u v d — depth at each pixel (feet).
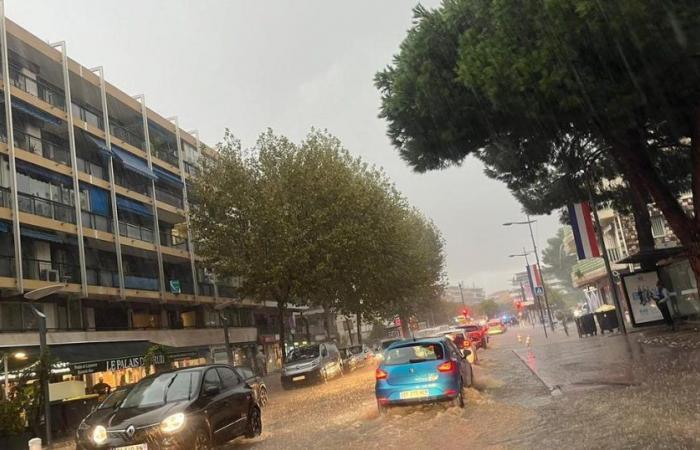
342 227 97.50
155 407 29.12
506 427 27.14
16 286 79.00
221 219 100.01
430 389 33.81
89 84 106.63
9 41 88.33
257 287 97.30
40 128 92.58
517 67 39.50
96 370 75.10
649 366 38.24
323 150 106.42
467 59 43.68
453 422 30.12
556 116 43.01
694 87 38.17
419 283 142.20
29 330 81.56
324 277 98.07
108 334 98.22
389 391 34.63
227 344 104.58
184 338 121.80
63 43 99.86
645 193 49.52
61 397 67.62
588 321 85.76
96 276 97.50
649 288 77.46
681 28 33.04
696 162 44.16
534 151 58.18
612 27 34.50
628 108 38.68
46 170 89.61
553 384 37.93
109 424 28.09
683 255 69.51
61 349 76.74
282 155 102.68
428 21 51.21
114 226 104.32
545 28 38.27
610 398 29.60
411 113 53.67
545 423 26.58
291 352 87.45
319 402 52.85
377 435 29.71
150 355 81.20
